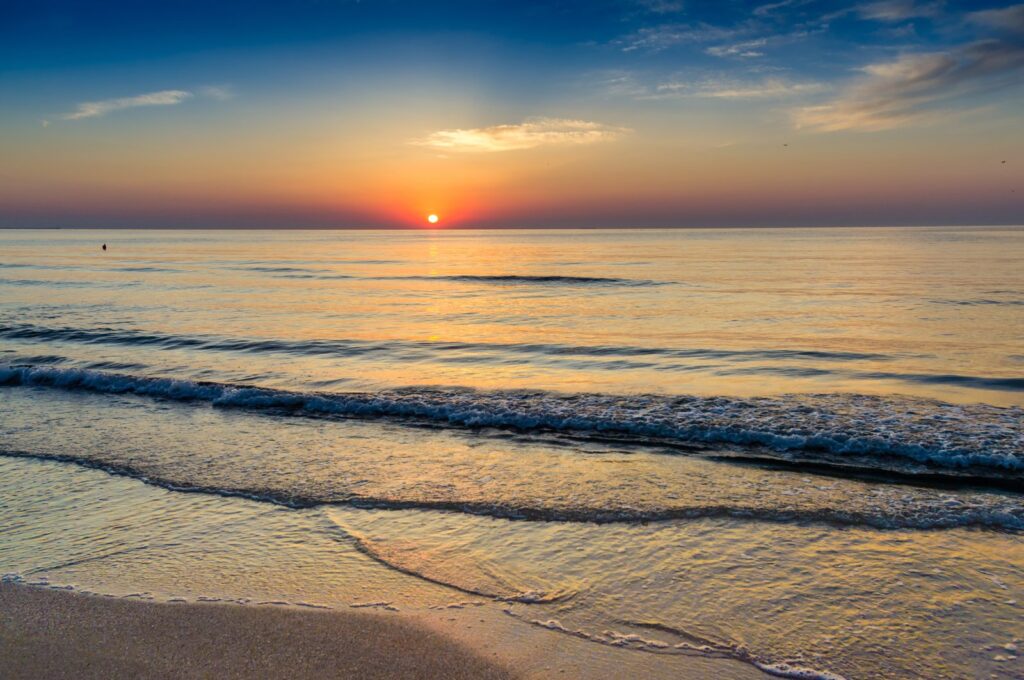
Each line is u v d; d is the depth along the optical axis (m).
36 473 7.56
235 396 11.32
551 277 44.72
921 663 3.86
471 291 35.91
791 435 8.76
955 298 28.25
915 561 5.20
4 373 13.12
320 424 9.87
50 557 5.38
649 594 4.71
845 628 4.24
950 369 13.93
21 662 3.93
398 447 8.59
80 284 39.34
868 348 16.77
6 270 53.22
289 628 4.29
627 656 3.96
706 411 10.27
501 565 5.20
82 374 12.77
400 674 3.79
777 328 20.72
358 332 20.27
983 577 4.92
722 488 6.92
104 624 4.35
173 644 4.12
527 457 8.12
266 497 6.74
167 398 11.70
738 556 5.31
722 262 63.47
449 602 4.62
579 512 6.27
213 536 5.79
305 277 46.72
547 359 15.76
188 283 40.66
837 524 5.95
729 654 3.97
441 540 5.68
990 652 3.96
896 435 8.73
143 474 7.49
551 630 4.25
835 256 71.44
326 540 5.70
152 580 4.97
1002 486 7.01
